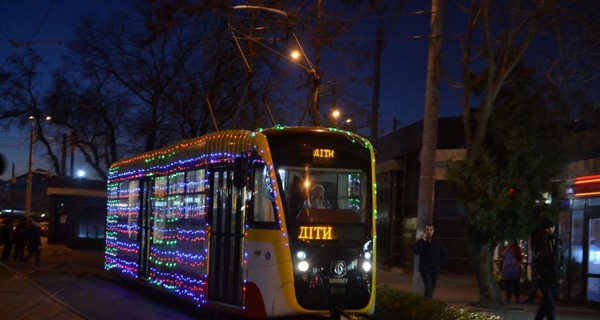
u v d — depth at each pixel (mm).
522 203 14555
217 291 12836
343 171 12062
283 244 11398
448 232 25422
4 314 14305
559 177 15172
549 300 12086
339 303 11484
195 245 13789
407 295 11883
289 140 11977
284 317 11836
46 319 13672
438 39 15172
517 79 15641
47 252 34656
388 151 29688
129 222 18922
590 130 17438
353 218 11938
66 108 33094
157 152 17078
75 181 41000
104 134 33406
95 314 14391
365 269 11750
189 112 30156
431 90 15164
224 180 12961
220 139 13289
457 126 25125
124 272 18984
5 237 30297
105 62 31594
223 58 26438
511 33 15312
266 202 11797
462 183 14812
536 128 14961
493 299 15453
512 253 17766
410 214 28016
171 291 15047
